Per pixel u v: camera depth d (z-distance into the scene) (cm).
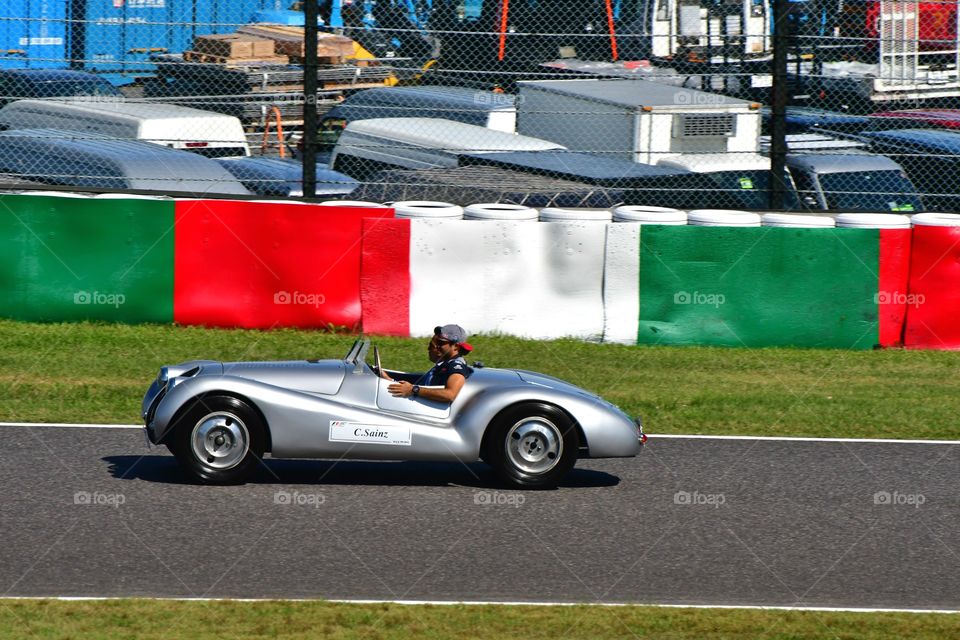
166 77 6694
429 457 2975
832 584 2481
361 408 2981
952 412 4078
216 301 4794
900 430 3875
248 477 3055
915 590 2462
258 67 6875
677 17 6906
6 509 2756
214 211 4762
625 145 6225
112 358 4347
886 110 7406
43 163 5634
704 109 6200
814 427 3878
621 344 4869
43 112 6316
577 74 6750
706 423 3888
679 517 2914
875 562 2634
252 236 4772
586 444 3030
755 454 3553
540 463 3056
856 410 4069
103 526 2656
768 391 4272
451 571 2458
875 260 4900
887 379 4500
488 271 4834
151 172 5547
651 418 3922
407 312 4819
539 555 2586
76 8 6316
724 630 2133
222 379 2941
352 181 5962
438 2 6994
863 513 3006
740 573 2528
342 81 7169
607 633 2095
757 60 7006
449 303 4838
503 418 3027
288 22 7106
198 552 2508
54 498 2855
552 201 5431
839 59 7212
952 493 3212
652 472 3328
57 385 3984
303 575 2395
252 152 6806
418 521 2784
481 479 3175
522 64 6906
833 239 4894
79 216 4741
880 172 6222
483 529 2748
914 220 4984
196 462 2956
